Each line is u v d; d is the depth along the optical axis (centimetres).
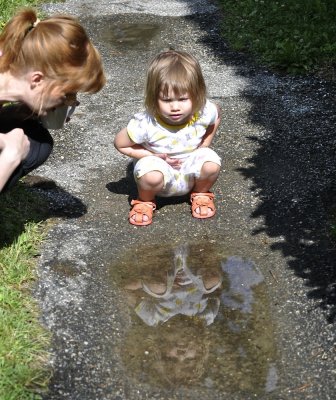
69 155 225
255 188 206
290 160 220
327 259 174
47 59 143
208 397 136
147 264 175
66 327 152
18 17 146
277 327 154
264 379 140
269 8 343
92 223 191
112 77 287
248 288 167
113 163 221
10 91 148
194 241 184
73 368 141
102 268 173
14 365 138
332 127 239
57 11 364
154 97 183
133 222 190
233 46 312
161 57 184
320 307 158
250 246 182
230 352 147
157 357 146
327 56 291
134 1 385
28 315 152
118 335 151
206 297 164
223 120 247
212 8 367
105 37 334
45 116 157
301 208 196
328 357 144
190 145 191
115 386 138
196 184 195
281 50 293
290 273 171
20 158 150
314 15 327
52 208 196
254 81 278
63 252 177
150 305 161
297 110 252
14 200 194
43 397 133
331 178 209
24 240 176
